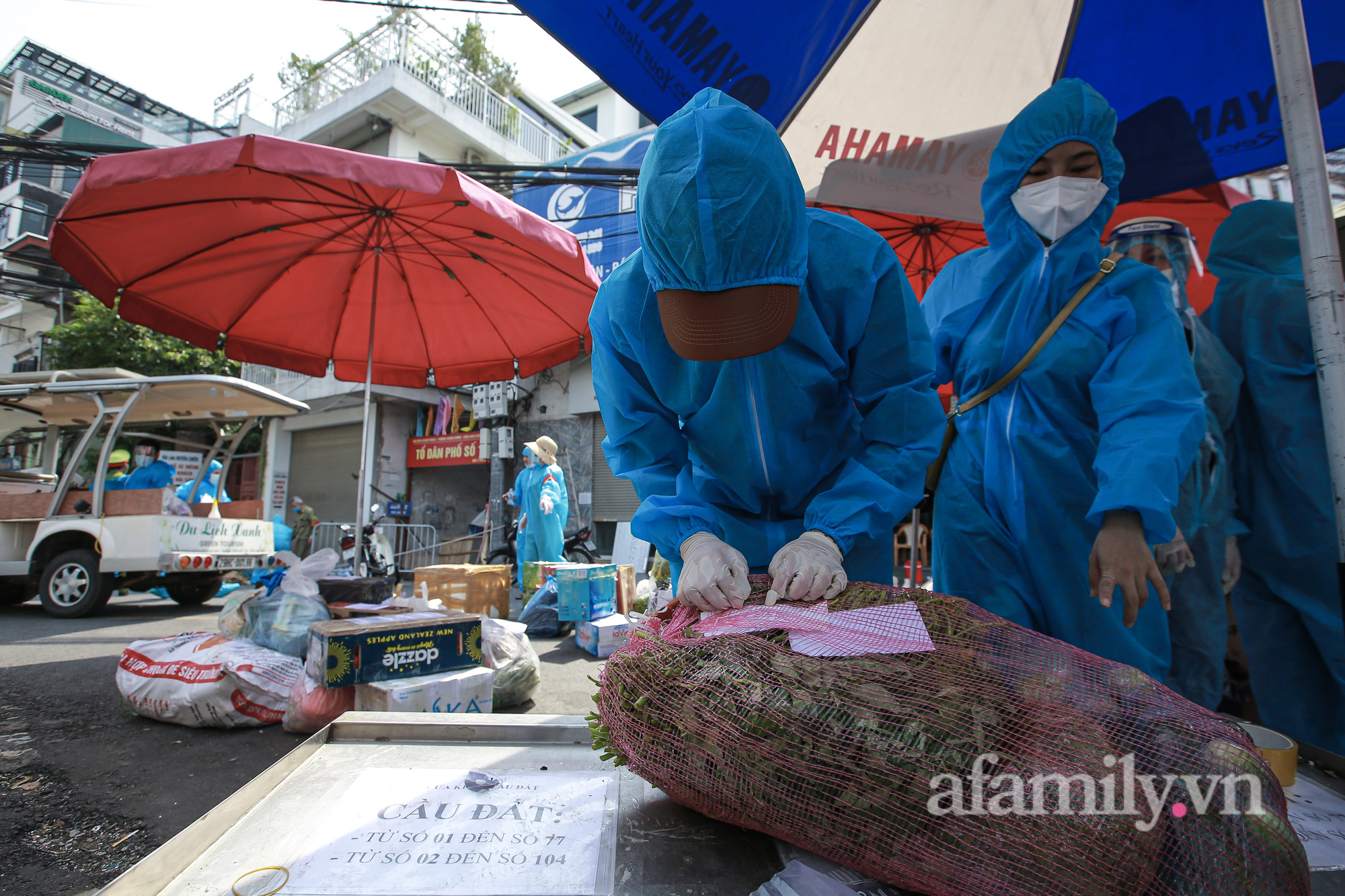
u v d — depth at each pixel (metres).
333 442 14.59
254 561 6.78
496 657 3.15
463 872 1.03
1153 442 1.47
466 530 14.53
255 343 5.15
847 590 1.25
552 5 2.30
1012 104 2.87
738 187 1.10
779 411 1.42
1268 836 0.87
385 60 13.41
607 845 1.12
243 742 2.66
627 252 9.20
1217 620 2.04
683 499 1.52
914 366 1.48
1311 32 2.47
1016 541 1.79
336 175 3.32
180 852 1.02
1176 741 0.95
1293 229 2.34
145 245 4.11
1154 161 2.86
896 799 0.93
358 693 2.68
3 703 3.22
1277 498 2.19
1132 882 0.86
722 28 2.41
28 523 6.42
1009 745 0.94
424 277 4.98
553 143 15.61
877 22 2.51
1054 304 1.84
